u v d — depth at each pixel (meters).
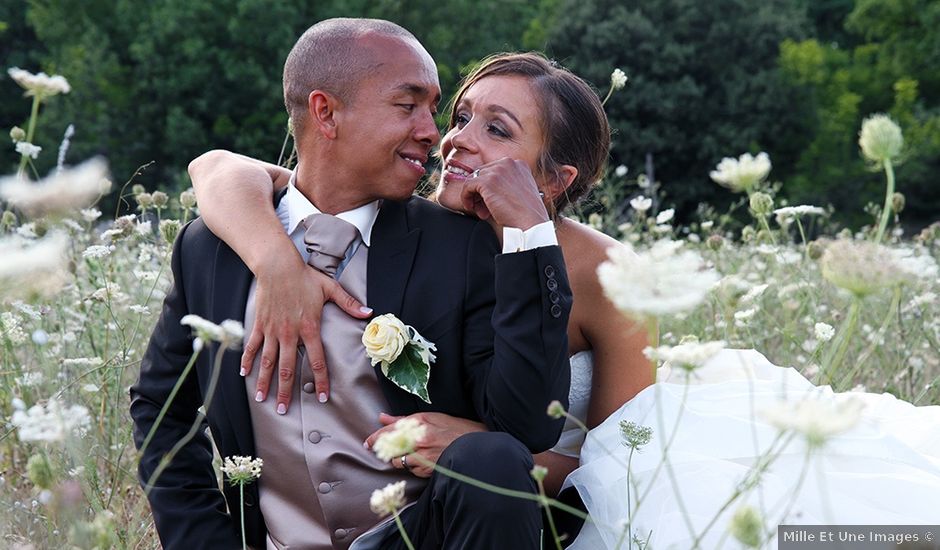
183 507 2.48
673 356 1.86
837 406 1.65
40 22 26.83
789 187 26.72
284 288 2.40
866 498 2.36
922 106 28.44
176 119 23.38
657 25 26.58
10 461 3.17
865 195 26.53
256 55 24.25
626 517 2.43
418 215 2.61
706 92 26.66
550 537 2.58
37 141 24.34
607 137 2.93
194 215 5.24
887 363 4.07
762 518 1.94
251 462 2.26
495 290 2.42
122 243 4.84
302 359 2.43
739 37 26.67
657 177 26.16
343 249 2.49
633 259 1.82
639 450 2.33
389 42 2.45
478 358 2.43
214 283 2.52
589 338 2.92
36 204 2.10
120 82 24.94
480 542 2.09
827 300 4.87
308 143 2.53
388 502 1.86
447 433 2.38
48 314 3.49
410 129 2.46
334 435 2.41
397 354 2.34
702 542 2.30
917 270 2.07
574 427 2.93
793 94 26.38
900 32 29.89
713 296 3.32
